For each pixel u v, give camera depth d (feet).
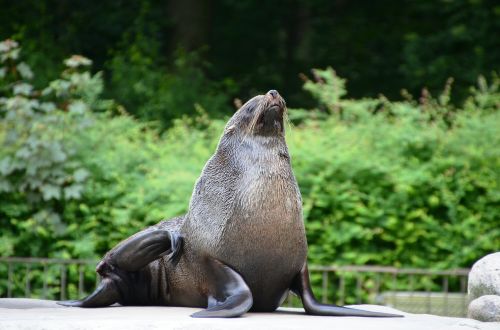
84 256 124.77
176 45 223.71
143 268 76.38
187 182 125.90
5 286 126.00
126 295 76.54
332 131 134.41
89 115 137.39
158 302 76.33
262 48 245.45
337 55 236.02
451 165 127.34
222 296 68.64
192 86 197.57
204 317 65.62
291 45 244.63
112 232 126.82
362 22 239.91
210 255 69.72
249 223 68.23
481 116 144.77
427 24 230.89
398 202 124.88
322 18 243.60
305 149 126.82
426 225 124.67
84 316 66.90
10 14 216.74
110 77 222.69
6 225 129.49
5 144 131.23
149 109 188.85
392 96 225.35
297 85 235.20
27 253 127.95
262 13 244.83
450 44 216.54
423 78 214.28
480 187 127.34
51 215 126.52
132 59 200.23
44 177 127.03
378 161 126.31
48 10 224.74
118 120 142.20
